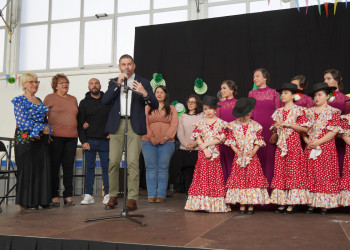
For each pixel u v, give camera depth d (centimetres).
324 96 372
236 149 370
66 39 810
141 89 333
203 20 692
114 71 759
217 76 674
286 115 368
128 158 366
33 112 390
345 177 367
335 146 374
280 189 363
